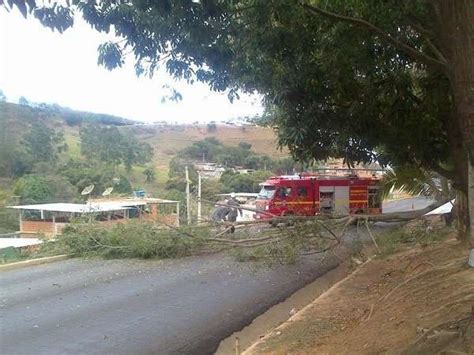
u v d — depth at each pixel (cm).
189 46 650
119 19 588
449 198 1254
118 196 3291
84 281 1294
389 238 1598
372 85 733
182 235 1304
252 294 1155
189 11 588
